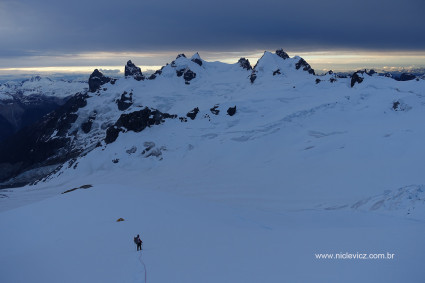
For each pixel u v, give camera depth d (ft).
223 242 124.57
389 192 304.09
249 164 537.24
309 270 88.79
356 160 442.09
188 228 149.28
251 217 215.72
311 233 142.51
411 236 124.16
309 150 524.93
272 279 81.76
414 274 83.56
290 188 402.72
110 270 93.56
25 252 123.34
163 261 98.22
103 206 190.80
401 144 446.19
